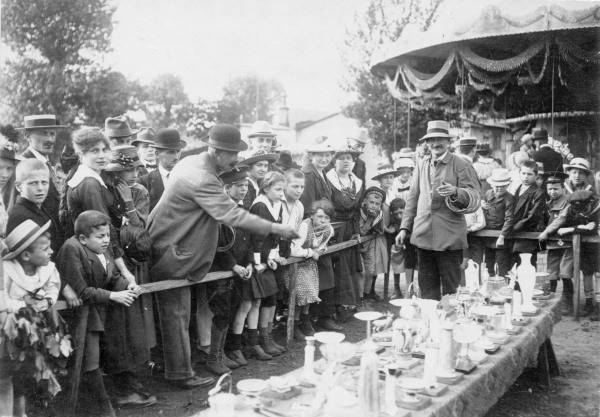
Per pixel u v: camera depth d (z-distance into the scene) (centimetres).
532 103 1173
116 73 1659
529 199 697
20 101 1480
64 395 375
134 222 442
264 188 549
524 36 828
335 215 655
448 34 876
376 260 732
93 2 1547
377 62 1039
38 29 1506
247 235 498
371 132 1645
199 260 436
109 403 387
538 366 468
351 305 659
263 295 516
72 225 414
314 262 595
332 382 272
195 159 443
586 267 684
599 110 1077
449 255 582
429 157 597
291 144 2470
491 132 1281
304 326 604
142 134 646
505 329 400
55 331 342
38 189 375
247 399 275
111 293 381
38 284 340
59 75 1530
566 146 1093
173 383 458
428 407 274
